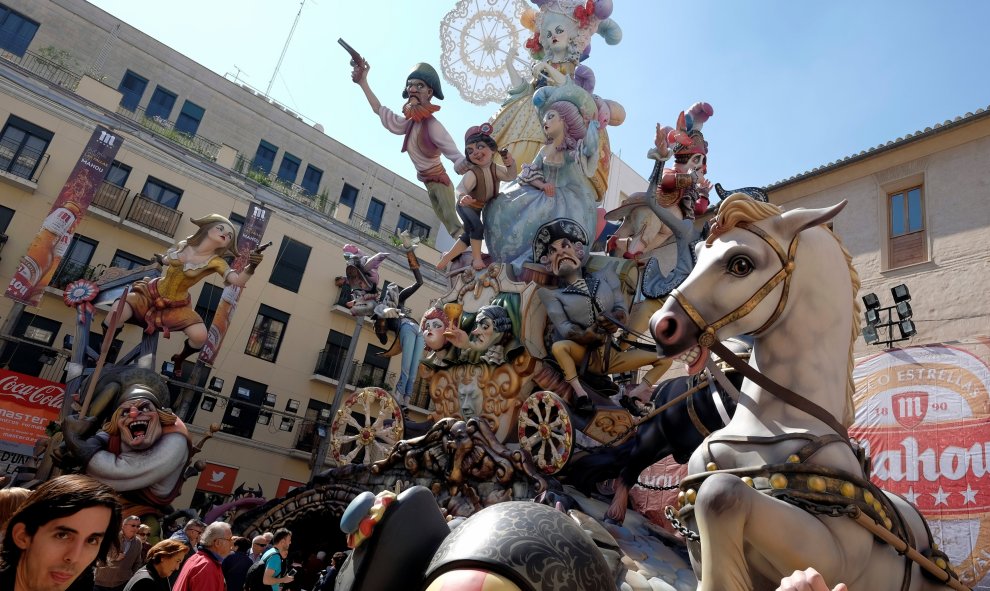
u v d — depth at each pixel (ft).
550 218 32.78
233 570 23.82
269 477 87.04
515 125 39.22
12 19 93.09
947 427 35.01
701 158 27.81
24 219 78.13
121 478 36.76
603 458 24.77
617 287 27.81
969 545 32.60
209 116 106.01
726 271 11.08
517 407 29.07
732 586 8.85
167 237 85.35
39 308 77.15
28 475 44.73
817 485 9.79
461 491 26.66
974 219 46.88
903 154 51.65
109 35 99.40
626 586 18.76
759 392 11.44
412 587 5.23
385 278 102.42
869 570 9.91
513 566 4.13
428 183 37.63
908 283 48.60
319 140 114.83
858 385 39.32
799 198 57.26
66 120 82.89
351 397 34.76
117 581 23.21
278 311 93.04
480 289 32.27
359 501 5.43
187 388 75.66
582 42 38.68
